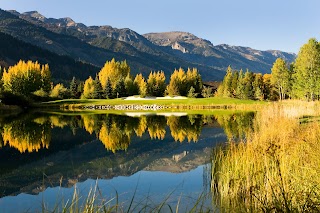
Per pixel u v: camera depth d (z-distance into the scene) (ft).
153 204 27.71
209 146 67.56
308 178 22.22
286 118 56.90
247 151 32.48
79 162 51.62
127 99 279.08
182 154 58.44
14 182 38.50
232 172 29.63
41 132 92.68
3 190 34.73
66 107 238.27
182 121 125.18
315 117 71.05
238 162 30.91
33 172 44.39
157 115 158.81
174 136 85.05
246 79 296.71
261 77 307.78
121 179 39.11
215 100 241.14
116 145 70.95
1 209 28.32
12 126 105.09
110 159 54.13
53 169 46.21
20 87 265.75
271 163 28.43
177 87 307.58
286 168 25.34
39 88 278.46
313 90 170.40
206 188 33.19
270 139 37.01
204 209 25.61
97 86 289.74
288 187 22.41
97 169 45.88
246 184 26.58
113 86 302.66
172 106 228.02
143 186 35.12
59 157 56.34
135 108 232.32
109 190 33.58
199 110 195.31
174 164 49.03
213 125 107.76
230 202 25.72
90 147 68.08
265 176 25.34
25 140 77.30
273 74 242.99
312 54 170.50
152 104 233.55
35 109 214.69
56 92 285.43
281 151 29.84
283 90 242.58
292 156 28.91
